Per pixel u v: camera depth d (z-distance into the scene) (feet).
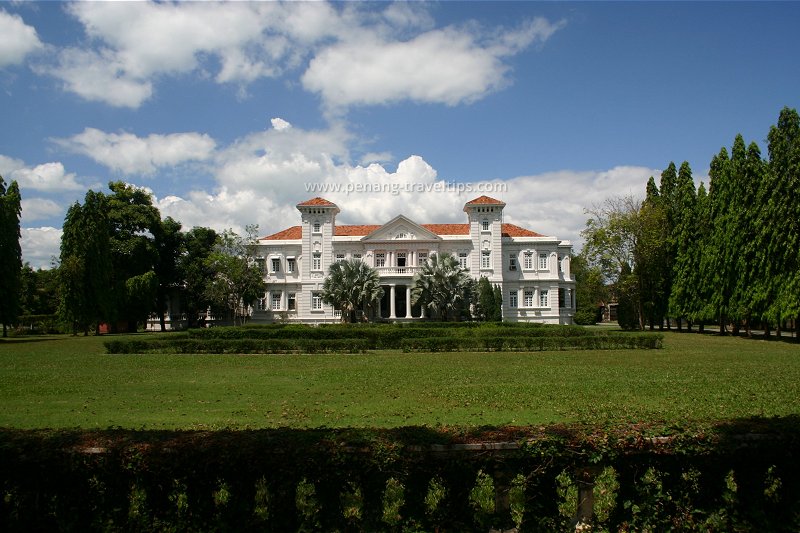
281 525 19.12
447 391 54.13
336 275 173.88
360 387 57.21
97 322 176.14
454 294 178.50
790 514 20.02
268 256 226.38
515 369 72.95
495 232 215.51
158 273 214.28
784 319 125.59
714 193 157.69
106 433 21.49
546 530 19.42
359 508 18.84
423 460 19.40
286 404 47.50
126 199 207.51
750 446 19.90
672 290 171.01
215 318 227.81
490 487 19.36
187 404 47.75
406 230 215.72
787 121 137.08
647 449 19.72
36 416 42.47
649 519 19.51
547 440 19.76
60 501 19.74
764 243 130.31
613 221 179.32
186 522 19.31
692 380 61.00
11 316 150.61
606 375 66.13
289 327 134.00
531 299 222.48
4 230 146.82
